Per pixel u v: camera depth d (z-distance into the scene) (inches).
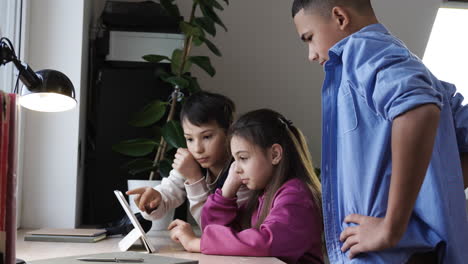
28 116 86.2
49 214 86.2
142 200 72.1
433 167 46.1
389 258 45.4
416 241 45.4
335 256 49.2
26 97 48.8
